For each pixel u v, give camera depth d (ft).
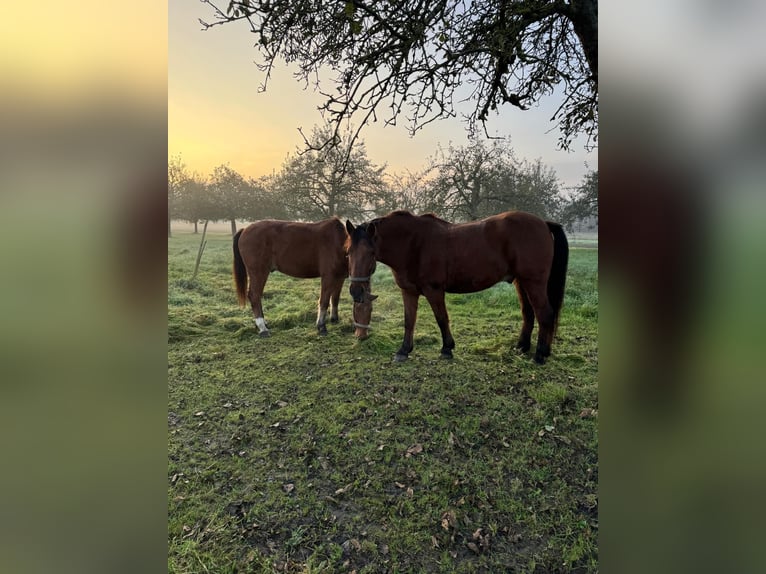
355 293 11.57
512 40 7.78
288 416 9.27
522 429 8.39
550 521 5.90
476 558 5.32
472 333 15.72
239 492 6.70
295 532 5.82
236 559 5.36
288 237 15.76
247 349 14.21
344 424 8.83
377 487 6.76
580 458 7.38
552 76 10.12
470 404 9.53
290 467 7.37
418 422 8.80
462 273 11.92
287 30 6.98
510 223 11.51
